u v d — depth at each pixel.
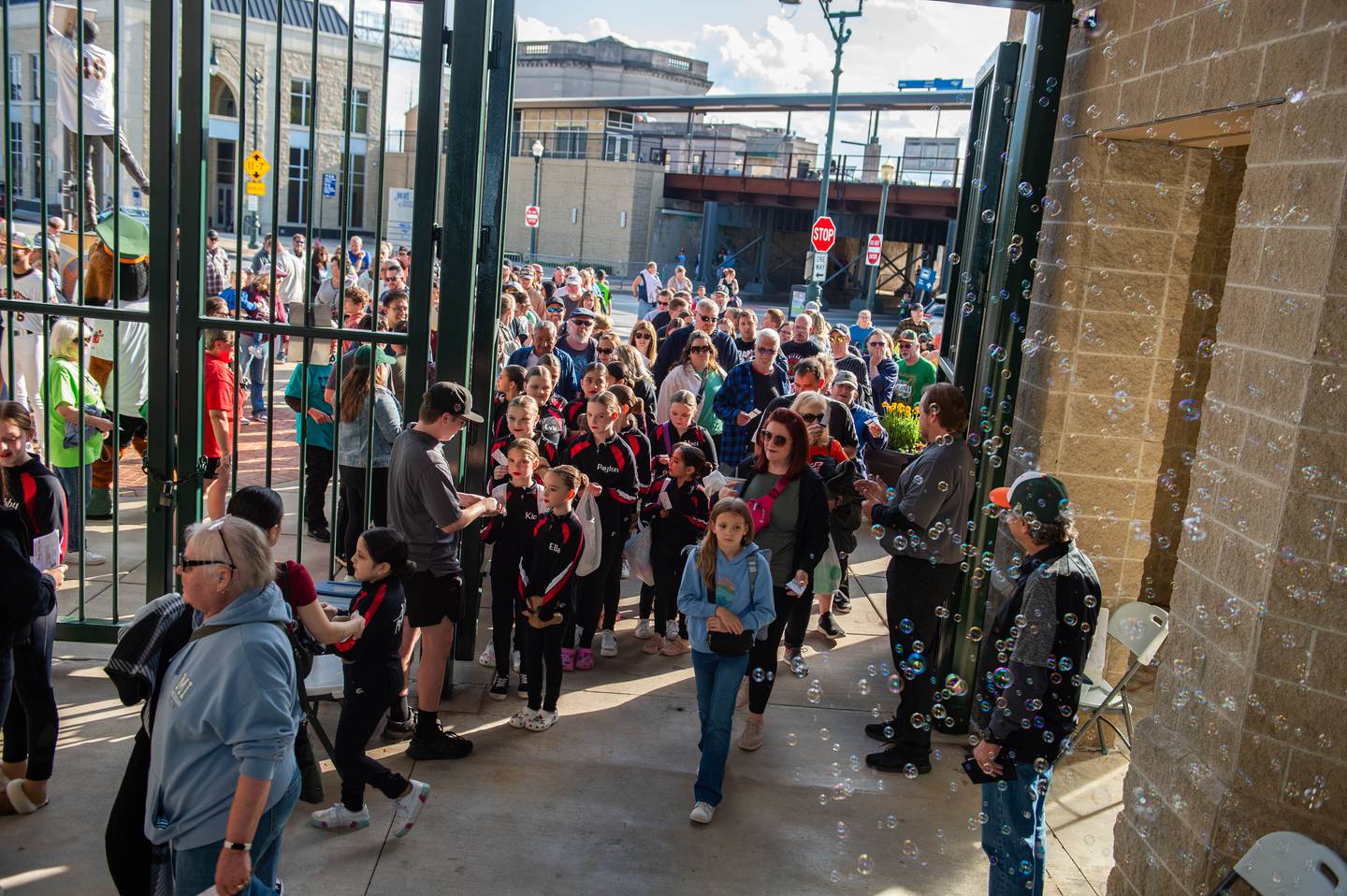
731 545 3.74
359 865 3.38
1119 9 4.19
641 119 43.59
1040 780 3.02
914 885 3.50
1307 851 2.63
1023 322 4.53
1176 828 3.12
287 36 21.91
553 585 4.30
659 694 4.93
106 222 5.97
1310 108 2.84
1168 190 4.51
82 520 4.58
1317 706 2.75
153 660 2.48
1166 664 3.35
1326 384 2.70
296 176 22.50
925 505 4.12
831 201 32.41
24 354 6.17
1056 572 3.02
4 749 3.58
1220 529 3.10
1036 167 4.41
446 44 4.29
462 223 4.34
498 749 4.25
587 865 3.47
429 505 3.85
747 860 3.58
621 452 5.03
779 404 5.48
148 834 2.39
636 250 37.66
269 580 2.42
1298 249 2.82
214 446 6.16
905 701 4.30
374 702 3.46
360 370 5.58
